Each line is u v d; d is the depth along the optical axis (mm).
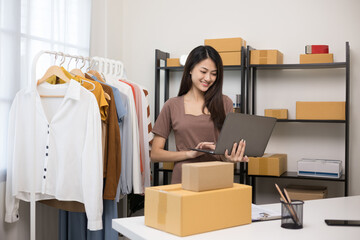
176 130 2479
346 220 1670
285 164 3539
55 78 2732
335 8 3471
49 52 2602
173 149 3963
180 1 3953
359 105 3418
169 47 4000
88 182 2443
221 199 1545
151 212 1582
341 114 3225
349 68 3199
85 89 2480
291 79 3602
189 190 1545
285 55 3607
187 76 2480
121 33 4098
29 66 2887
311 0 3527
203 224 1498
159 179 4035
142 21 4090
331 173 3209
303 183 3580
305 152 3572
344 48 3447
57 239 3219
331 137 3492
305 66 3311
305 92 3564
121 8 4098
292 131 3605
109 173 2576
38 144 2551
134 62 4109
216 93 2418
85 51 3475
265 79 3664
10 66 2713
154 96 4059
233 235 1473
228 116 1992
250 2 3705
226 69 3658
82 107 2479
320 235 1481
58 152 2514
